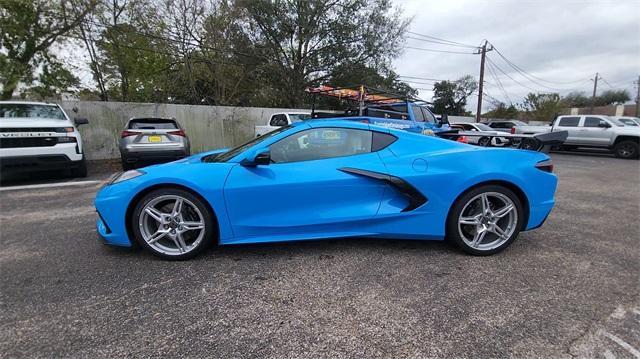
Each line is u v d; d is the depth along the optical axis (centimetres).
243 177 313
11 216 469
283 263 314
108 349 201
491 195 333
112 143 1184
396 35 2216
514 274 297
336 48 2148
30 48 1109
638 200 596
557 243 372
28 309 240
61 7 1127
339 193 323
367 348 203
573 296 262
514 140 529
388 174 324
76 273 294
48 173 841
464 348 203
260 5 1956
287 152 330
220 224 314
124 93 1631
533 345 206
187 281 281
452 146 345
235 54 1911
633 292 268
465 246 332
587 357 196
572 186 734
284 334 216
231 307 245
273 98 2209
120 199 311
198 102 1838
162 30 1593
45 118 759
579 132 1502
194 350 201
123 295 259
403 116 890
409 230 333
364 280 284
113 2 1432
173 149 851
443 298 257
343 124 341
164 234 316
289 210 319
